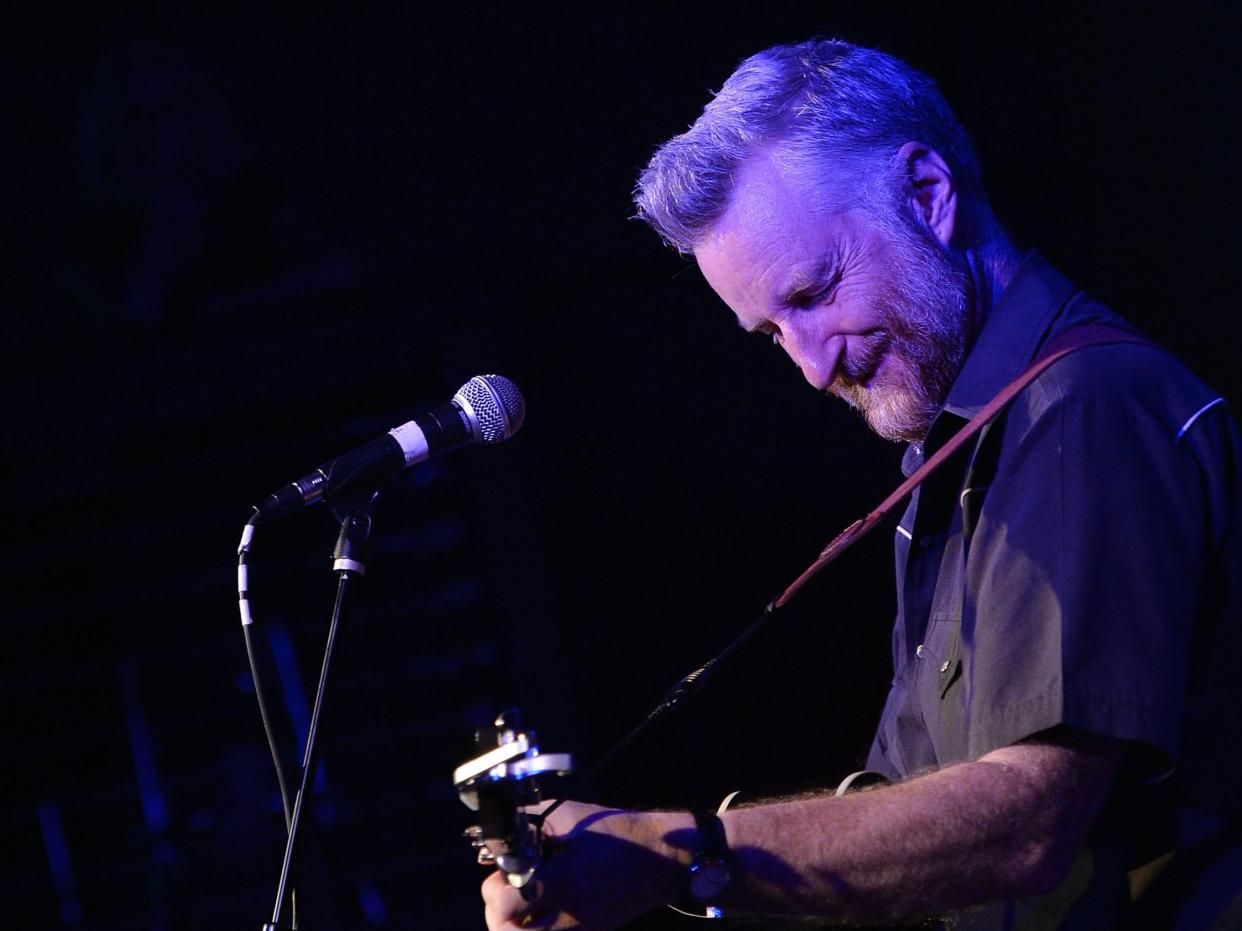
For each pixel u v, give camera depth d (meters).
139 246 9.37
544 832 2.63
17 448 9.55
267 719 3.46
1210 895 2.96
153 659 9.84
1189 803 3.02
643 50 9.23
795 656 9.16
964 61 8.99
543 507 9.33
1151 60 8.75
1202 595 2.98
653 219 3.60
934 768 3.32
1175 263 8.81
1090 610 2.74
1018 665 2.78
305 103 9.36
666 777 9.03
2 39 9.19
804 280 3.39
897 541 3.92
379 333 9.44
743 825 2.71
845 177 3.37
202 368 9.46
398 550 10.02
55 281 9.41
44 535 10.05
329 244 9.43
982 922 3.19
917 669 3.44
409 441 3.53
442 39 9.31
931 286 3.35
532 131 9.33
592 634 9.23
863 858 2.67
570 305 9.46
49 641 10.04
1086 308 3.30
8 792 9.90
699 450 9.36
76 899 9.33
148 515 10.20
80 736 9.82
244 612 3.51
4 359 9.38
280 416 10.21
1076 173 8.91
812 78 3.46
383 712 9.91
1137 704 2.69
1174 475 2.87
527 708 8.98
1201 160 8.72
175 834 9.25
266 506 3.51
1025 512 2.88
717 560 9.27
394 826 9.69
